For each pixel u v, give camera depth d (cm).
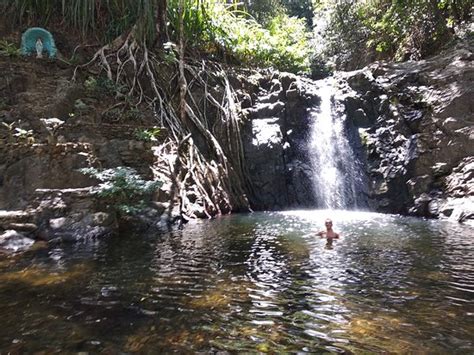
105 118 1087
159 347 315
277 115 1369
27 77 1063
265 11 2209
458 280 490
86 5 1266
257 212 1184
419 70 1378
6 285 466
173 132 1146
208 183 1121
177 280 489
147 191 843
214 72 1388
